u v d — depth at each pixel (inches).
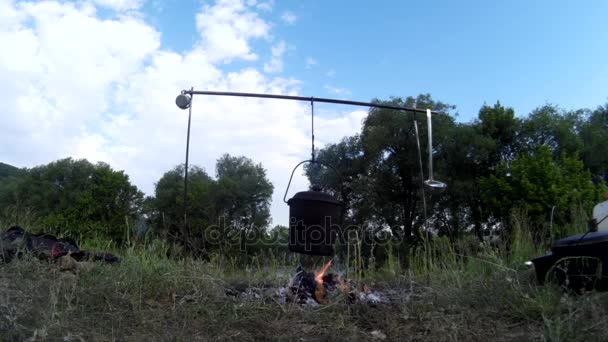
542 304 149.9
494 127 1037.2
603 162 1090.1
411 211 1026.1
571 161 885.2
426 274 206.8
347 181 1050.1
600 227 198.5
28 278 160.1
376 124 1019.9
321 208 175.9
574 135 1045.2
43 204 1139.9
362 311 161.2
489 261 199.5
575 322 129.9
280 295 175.0
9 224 239.3
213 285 175.0
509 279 171.5
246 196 1127.6
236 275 216.4
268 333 144.6
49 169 1173.7
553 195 805.2
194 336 138.7
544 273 172.6
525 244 233.8
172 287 178.4
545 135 1057.5
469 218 971.3
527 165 867.4
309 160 195.2
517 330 144.1
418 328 149.3
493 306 163.0
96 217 1144.8
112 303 156.1
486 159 1009.5
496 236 237.6
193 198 1047.0
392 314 160.9
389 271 226.7
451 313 157.9
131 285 170.4
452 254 221.9
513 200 859.4
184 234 201.3
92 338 130.1
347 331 144.3
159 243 206.7
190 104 201.2
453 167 1006.4
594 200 818.8
